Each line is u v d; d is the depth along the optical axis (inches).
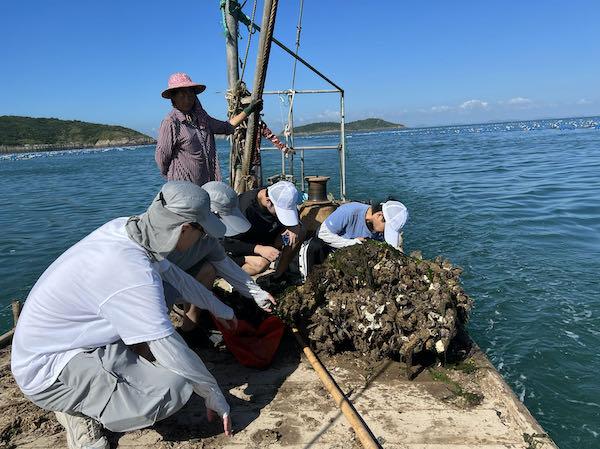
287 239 183.9
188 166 194.2
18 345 100.2
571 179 693.9
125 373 101.1
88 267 97.0
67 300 97.5
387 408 121.3
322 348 147.0
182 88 188.2
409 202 581.6
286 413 120.0
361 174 906.1
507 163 1004.6
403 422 115.5
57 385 99.8
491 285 286.0
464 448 106.0
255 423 116.3
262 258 175.5
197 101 196.7
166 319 99.3
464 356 145.3
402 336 136.9
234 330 142.9
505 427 112.9
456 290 150.8
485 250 355.6
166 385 101.6
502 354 212.7
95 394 99.7
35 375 99.2
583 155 1094.4
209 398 107.6
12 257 428.5
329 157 1413.6
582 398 180.9
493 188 655.1
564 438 161.0
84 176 1343.5
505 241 376.8
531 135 2487.7
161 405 101.4
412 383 132.8
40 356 99.1
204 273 140.6
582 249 346.3
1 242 489.1
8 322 282.2
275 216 187.0
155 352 99.0
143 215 102.9
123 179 1198.9
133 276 96.6
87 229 551.5
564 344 217.5
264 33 189.3
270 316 155.1
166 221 98.6
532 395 183.6
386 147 1966.0
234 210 150.0
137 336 96.5
